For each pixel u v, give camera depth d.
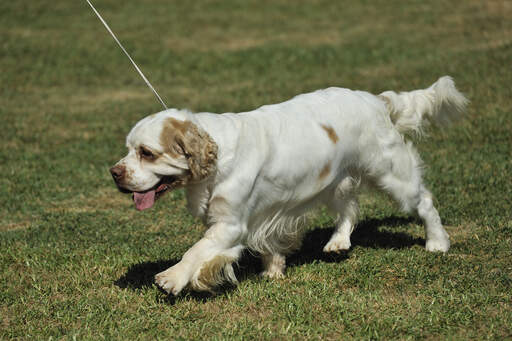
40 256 5.36
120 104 11.92
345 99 4.91
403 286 4.60
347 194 5.16
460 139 8.40
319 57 14.61
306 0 21.33
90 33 18.03
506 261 4.95
